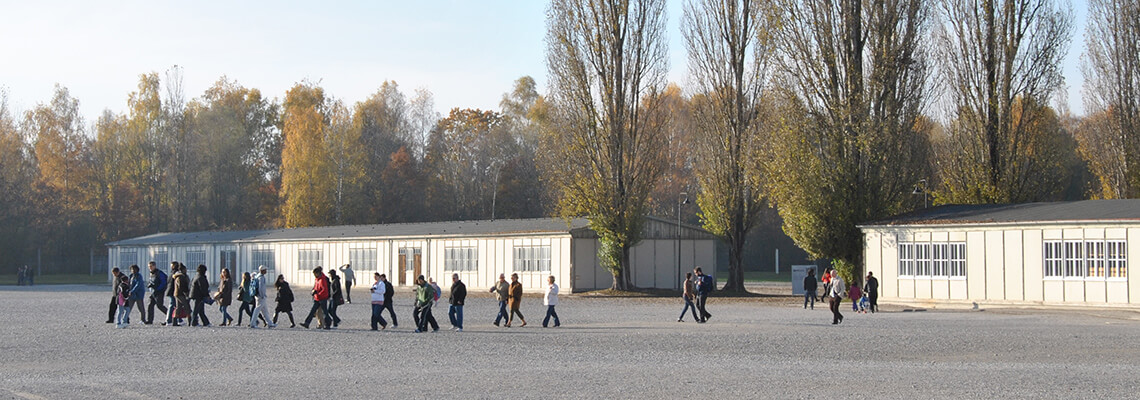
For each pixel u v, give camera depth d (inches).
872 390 604.4
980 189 1945.1
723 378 669.3
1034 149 1947.6
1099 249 1435.8
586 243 2149.4
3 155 3868.1
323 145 3708.2
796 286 2130.9
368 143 4320.9
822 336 1017.5
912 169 1834.4
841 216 1776.6
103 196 4197.8
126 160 4252.0
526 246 2222.0
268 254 2918.3
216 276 3068.4
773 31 1894.7
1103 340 949.2
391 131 4539.9
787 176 1800.0
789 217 1827.0
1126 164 2068.2
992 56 1940.2
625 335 1051.3
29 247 3698.3
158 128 4274.1
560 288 2134.6
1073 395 577.6
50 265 3848.4
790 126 1809.8
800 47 1811.0
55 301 1904.5
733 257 2111.2
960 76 1973.4
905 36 1791.3
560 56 2080.5
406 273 2516.0
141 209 4170.8
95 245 3949.3
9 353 872.9
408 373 711.1
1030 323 1186.0
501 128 4244.6
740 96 2078.0
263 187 4458.7
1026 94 1935.3
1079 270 1455.5
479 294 2188.7
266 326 1187.3
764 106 2041.1
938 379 657.0
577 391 609.6
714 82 2095.2
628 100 2078.0
